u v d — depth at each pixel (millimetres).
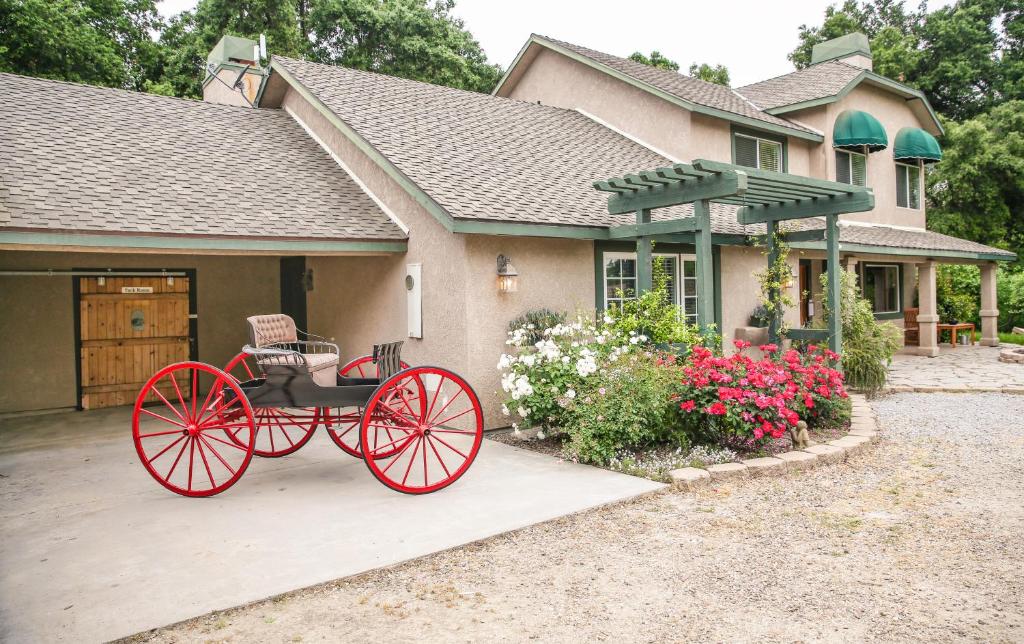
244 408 5828
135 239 7305
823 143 15766
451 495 5844
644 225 8867
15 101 9797
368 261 10125
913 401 10547
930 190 26641
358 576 4223
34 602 3855
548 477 6395
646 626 3629
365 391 6102
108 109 10531
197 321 11852
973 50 30859
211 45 24141
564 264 9516
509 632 3580
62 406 10727
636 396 7000
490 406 8578
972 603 3838
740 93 18000
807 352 10531
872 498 5785
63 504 5758
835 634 3516
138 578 4168
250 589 3996
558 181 10453
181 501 5781
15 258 10266
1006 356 14984
